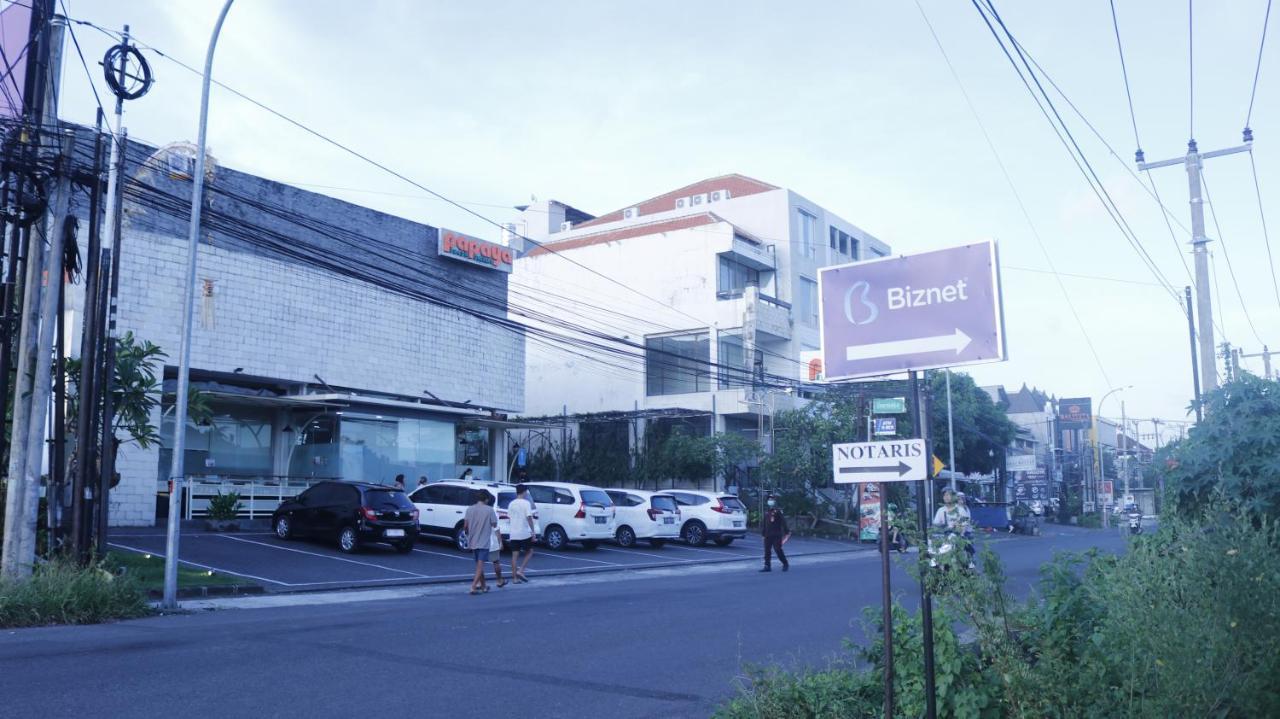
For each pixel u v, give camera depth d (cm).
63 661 905
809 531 3831
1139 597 545
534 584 1958
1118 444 8006
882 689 638
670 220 4338
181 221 2447
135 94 1469
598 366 4406
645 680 887
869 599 1560
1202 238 1922
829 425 3722
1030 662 596
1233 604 512
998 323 571
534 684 860
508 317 3444
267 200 2652
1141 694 503
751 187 4850
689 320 4209
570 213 5400
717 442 3738
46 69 1398
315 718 720
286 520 2366
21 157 1370
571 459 4056
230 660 934
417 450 2917
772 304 4234
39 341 1377
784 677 686
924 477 541
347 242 2747
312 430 2780
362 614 1341
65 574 1252
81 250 2198
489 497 1856
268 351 2628
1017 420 9512
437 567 2131
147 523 2372
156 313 2381
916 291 603
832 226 4800
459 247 3200
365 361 2894
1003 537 4466
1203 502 842
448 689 830
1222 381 928
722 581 1977
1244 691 489
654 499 2944
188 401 1664
